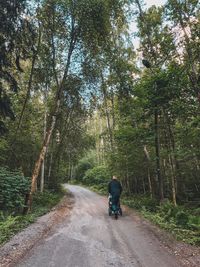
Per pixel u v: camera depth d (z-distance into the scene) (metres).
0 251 7.35
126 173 25.28
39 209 16.14
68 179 72.06
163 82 15.29
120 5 19.44
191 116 18.19
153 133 16.81
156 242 8.80
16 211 14.41
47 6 16.61
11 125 22.94
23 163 26.05
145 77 16.34
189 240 8.70
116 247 8.27
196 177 22.48
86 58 19.34
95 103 27.61
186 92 17.41
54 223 11.76
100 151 58.47
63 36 17.75
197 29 17.98
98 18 16.69
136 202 18.67
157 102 15.69
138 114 17.77
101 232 10.34
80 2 15.91
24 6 14.20
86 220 12.97
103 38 18.19
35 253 7.39
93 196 29.67
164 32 19.45
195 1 17.95
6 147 21.52
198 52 18.25
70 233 9.92
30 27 15.27
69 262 6.80
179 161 21.03
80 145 36.06
